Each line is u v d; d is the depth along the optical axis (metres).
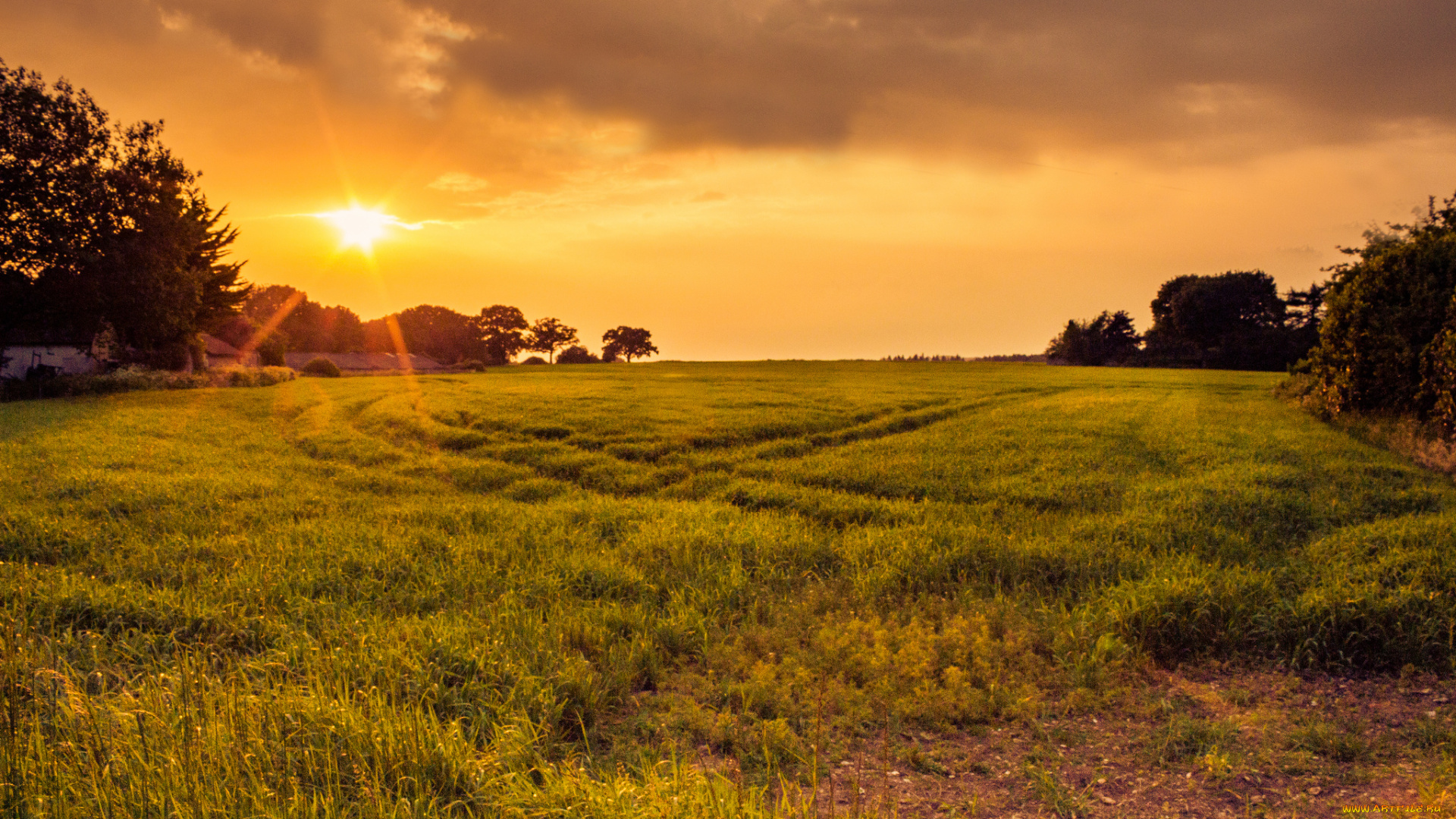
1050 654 6.19
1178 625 6.40
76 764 3.68
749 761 4.41
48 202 36.19
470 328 145.50
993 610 6.91
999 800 4.05
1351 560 7.77
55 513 10.25
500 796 3.71
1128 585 7.35
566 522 10.54
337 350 121.50
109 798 3.42
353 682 4.96
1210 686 5.69
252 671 5.35
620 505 11.80
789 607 7.14
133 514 10.38
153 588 7.11
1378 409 18.83
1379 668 5.88
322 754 3.90
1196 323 86.62
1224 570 7.93
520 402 31.28
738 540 9.11
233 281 54.84
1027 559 8.39
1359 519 9.97
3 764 3.60
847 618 6.89
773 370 74.44
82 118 37.88
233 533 9.59
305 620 6.38
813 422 23.08
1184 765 4.43
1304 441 16.64
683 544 9.05
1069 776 4.32
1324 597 6.50
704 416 24.66
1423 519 9.09
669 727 4.82
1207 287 85.62
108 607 6.45
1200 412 25.19
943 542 9.13
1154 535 9.33
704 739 4.73
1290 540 9.28
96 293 36.47
